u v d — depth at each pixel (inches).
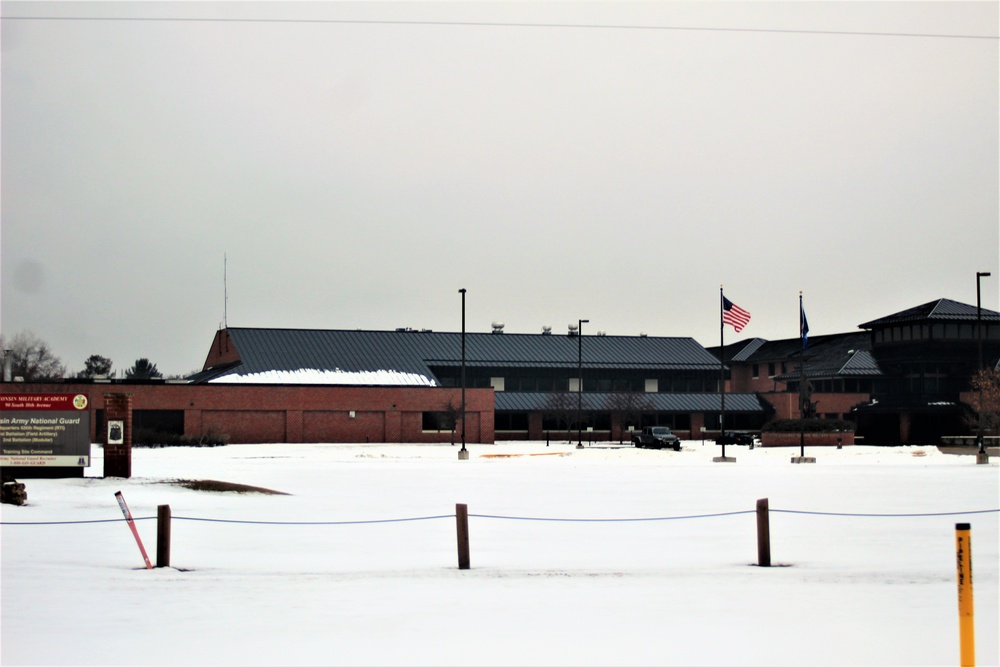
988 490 1369.3
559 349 4446.4
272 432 3353.8
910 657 428.1
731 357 5226.4
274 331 3909.9
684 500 1210.6
